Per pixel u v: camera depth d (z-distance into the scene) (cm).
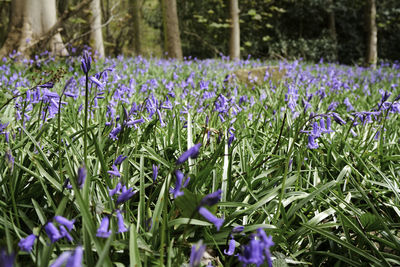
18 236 174
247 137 325
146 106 311
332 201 258
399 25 2309
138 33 2130
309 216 254
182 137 308
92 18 1276
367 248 227
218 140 279
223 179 240
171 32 1585
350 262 202
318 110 474
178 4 2223
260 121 398
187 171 249
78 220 206
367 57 1922
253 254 131
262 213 229
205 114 379
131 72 845
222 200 236
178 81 720
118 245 177
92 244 181
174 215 217
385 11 2248
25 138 247
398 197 262
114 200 199
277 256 204
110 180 218
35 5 1060
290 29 2320
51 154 244
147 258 180
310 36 2344
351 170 300
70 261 96
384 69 1550
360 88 802
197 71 905
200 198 185
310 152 313
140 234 193
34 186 213
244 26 2217
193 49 2298
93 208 193
